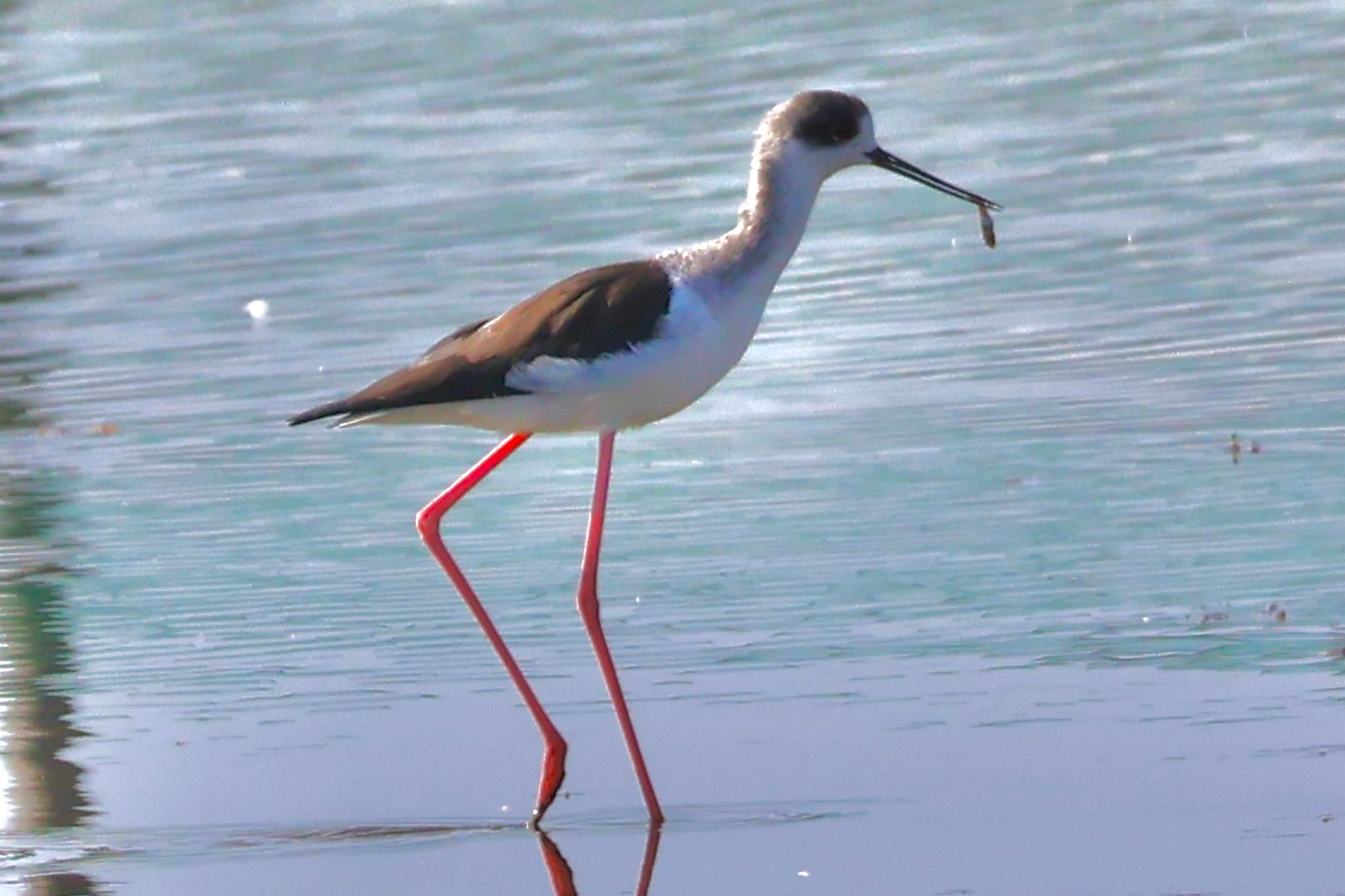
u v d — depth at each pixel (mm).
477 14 25469
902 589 10609
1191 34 22422
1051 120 19812
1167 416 12867
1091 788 8398
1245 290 15070
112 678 10031
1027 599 10414
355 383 14359
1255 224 16484
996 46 22531
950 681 9531
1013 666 9641
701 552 11297
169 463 13023
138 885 7984
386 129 21172
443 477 12688
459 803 8703
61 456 13250
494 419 9125
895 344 14516
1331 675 9320
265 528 11945
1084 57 21844
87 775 8984
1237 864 7668
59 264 17609
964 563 10906
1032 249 16344
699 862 8047
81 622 10688
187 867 8164
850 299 15516
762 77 21922
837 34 23469
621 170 19094
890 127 19984
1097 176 18047
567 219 17766
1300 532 10984
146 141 21484
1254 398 13031
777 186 9336
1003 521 11453
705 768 8867
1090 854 7824
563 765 8672
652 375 8977
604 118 20906
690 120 20547
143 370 14867
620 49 23453
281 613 10766
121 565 11469
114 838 8383
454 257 17031
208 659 10227
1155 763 8586
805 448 12742
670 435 13172
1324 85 20234
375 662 10156
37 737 9367
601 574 11086
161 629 10578
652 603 10664
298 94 22797
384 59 23828
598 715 9484
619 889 7824
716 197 18109
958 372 13906
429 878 8016
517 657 10148
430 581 11117
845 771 8719
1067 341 14336
